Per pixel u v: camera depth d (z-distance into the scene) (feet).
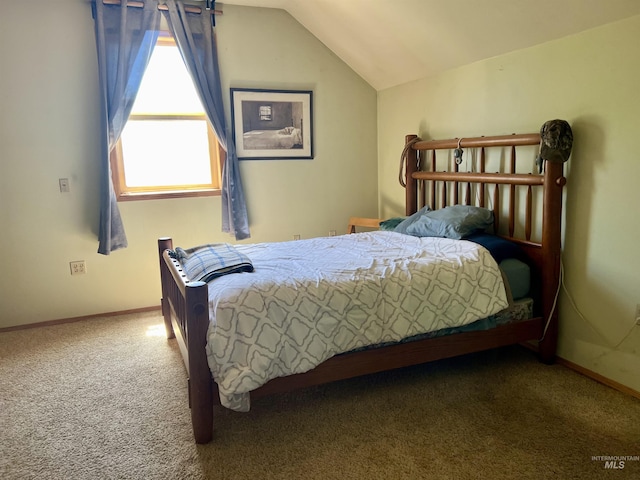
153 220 12.17
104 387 8.21
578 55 7.76
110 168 11.29
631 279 7.35
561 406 7.28
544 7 7.61
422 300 7.53
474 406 7.34
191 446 6.47
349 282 7.25
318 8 11.50
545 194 8.09
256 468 6.00
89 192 11.41
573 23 7.61
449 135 11.16
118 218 11.48
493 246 8.59
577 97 7.86
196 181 12.82
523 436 6.54
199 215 12.61
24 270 11.15
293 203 13.62
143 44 11.23
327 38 12.80
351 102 13.83
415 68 11.71
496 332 8.18
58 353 9.71
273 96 12.88
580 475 5.74
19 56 10.46
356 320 7.09
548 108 8.42
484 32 9.01
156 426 6.98
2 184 10.70
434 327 7.55
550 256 8.24
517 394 7.68
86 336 10.65
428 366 8.80
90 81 11.06
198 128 12.59
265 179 13.21
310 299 6.88
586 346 8.21
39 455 6.30
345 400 7.62
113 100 11.03
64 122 10.98
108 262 11.87
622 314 7.55
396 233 10.98
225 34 12.21
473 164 10.32
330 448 6.38
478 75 10.02
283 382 6.75
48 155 10.96
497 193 9.56
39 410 7.45
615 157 7.36
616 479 5.66
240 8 12.26
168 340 10.39
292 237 13.79
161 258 10.07
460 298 7.75
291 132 13.24
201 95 11.87
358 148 14.15
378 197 14.62
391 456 6.18
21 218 10.96
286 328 6.63
